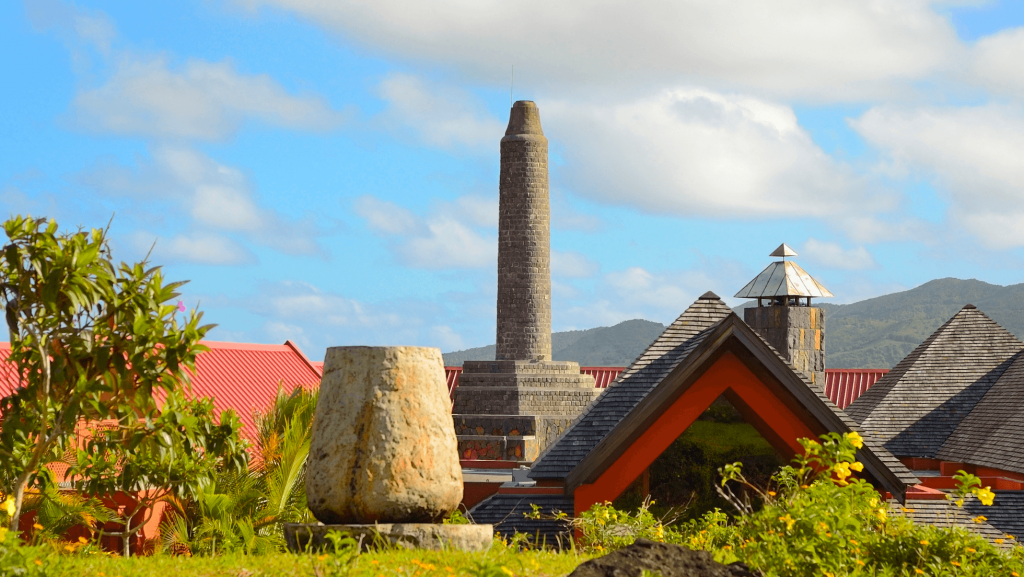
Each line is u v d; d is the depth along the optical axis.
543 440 41.72
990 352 30.58
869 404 30.67
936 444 28.03
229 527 14.65
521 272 45.34
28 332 9.53
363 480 9.44
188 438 10.88
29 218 9.48
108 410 9.95
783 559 8.75
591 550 11.70
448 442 9.97
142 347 9.63
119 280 9.69
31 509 13.12
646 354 19.38
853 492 10.46
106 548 16.92
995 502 21.94
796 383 17.58
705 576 7.89
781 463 20.30
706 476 20.31
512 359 45.19
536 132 46.06
